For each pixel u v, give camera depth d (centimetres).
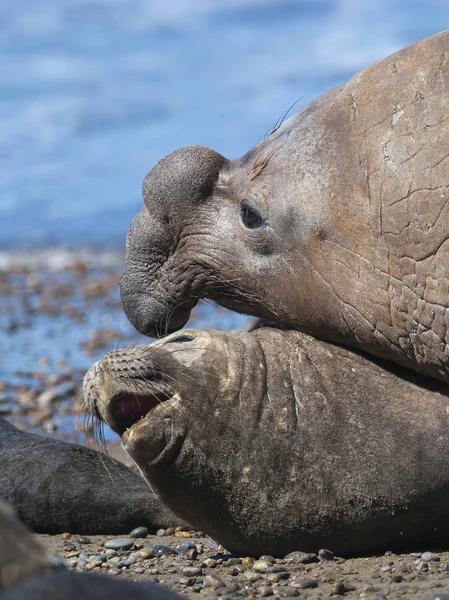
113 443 2828
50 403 3183
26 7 10506
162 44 9269
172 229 2389
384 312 2023
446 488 1888
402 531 1919
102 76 8469
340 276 2077
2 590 1027
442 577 1742
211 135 6856
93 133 7312
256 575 1814
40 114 7769
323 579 1772
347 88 2130
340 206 2059
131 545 2130
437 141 1931
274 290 2216
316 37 8762
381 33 8556
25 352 3750
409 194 1955
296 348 2042
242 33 9250
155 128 7269
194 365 1975
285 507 1916
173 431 1927
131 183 6562
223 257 2309
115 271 5188
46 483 2291
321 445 1916
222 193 2325
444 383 2016
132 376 1978
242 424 1928
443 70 1964
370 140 2023
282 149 2195
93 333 3944
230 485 1923
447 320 1947
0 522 1072
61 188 6588
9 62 9025
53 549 2134
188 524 2150
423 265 1956
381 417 1934
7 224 6141
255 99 7506
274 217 2162
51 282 4988
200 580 1806
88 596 1008
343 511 1903
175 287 2414
